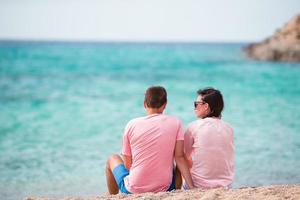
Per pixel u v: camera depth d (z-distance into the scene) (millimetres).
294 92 22203
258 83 26406
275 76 29938
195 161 5906
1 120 15711
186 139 6016
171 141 5801
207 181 5797
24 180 8820
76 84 27359
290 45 42219
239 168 9352
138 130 5789
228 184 5852
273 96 20828
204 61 46938
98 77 32312
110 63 47312
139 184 5715
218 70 35938
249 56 47969
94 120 15547
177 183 6051
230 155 5934
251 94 21594
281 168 9352
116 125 14633
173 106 17906
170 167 5836
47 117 16234
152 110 5984
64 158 10492
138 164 5754
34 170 9539
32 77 32156
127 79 30766
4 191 8117
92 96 21719
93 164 9984
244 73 32625
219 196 5258
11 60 50188
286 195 5230
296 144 11414
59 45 101938
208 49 83562
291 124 14070
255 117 15336
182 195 5324
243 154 10477
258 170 9195
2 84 27500
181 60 50156
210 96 6117
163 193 5469
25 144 12039
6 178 8945
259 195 5250
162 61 49562
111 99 20609
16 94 22609
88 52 69125
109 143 12062
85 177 9000
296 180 8578
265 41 47000
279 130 13156
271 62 41688
